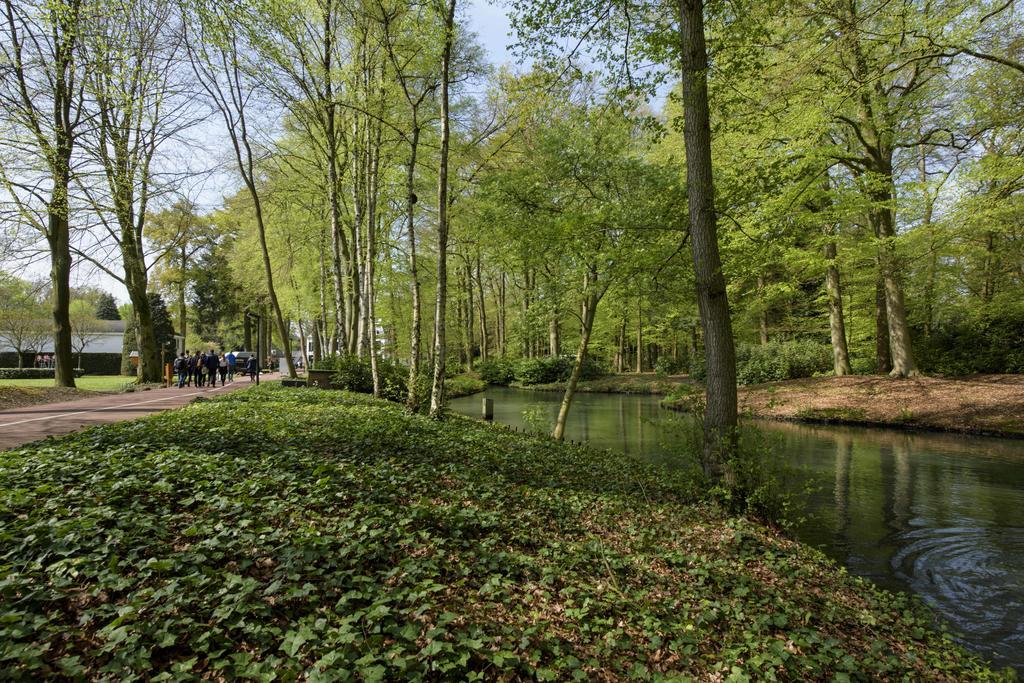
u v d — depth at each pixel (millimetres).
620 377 40781
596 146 12789
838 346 24875
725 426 7973
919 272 21562
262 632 3426
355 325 25828
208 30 13281
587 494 8211
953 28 11516
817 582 6070
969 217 14219
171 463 6645
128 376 36156
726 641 4418
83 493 5398
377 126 18062
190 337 56219
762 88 13453
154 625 3312
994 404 18047
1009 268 21109
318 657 3299
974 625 5723
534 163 13672
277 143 23609
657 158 20062
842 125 19812
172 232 26719
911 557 7516
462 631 3820
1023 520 9094
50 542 4148
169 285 39750
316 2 16531
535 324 15258
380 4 13164
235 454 7762
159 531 4613
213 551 4406
